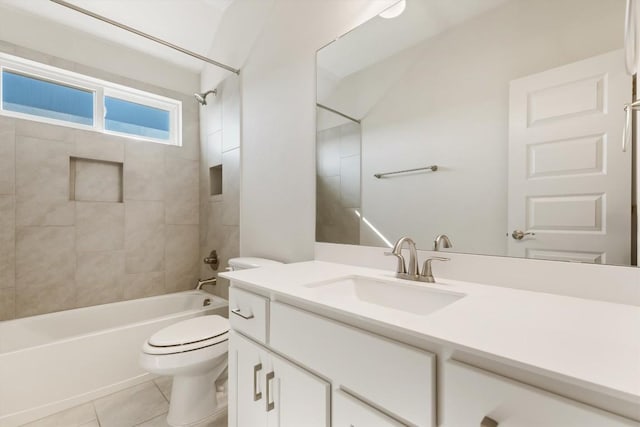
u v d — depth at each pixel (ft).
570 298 2.51
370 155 4.16
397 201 3.85
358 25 4.29
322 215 4.78
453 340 1.62
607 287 2.44
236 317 3.44
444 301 2.82
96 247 6.95
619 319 1.97
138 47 7.52
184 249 8.38
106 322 6.81
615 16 2.41
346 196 4.44
